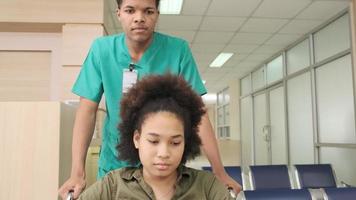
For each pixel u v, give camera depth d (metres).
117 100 1.26
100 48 1.30
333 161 4.11
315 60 4.49
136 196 0.84
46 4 3.12
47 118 1.65
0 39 3.25
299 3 3.60
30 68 3.24
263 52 5.65
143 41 1.22
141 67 1.27
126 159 0.89
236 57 6.02
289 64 5.35
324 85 4.30
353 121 3.69
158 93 0.87
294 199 2.01
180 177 0.87
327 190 2.09
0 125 1.64
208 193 0.90
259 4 3.61
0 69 3.23
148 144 0.81
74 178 1.09
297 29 4.43
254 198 1.97
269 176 3.11
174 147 0.81
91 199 0.85
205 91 1.31
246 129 7.67
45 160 1.63
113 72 1.28
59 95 3.14
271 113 6.15
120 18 1.19
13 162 1.63
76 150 1.17
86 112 1.24
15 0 3.10
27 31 3.27
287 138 5.36
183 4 3.58
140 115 0.85
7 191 1.61
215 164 1.13
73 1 3.15
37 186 1.61
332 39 4.09
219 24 4.22
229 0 3.49
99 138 1.90
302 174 3.20
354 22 3.58
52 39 3.27
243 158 7.82
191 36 4.73
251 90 7.30
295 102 5.12
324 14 3.91
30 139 1.64
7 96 3.21
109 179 0.89
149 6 1.14
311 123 4.63
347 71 3.80
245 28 4.39
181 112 0.84
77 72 3.09
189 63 1.32
